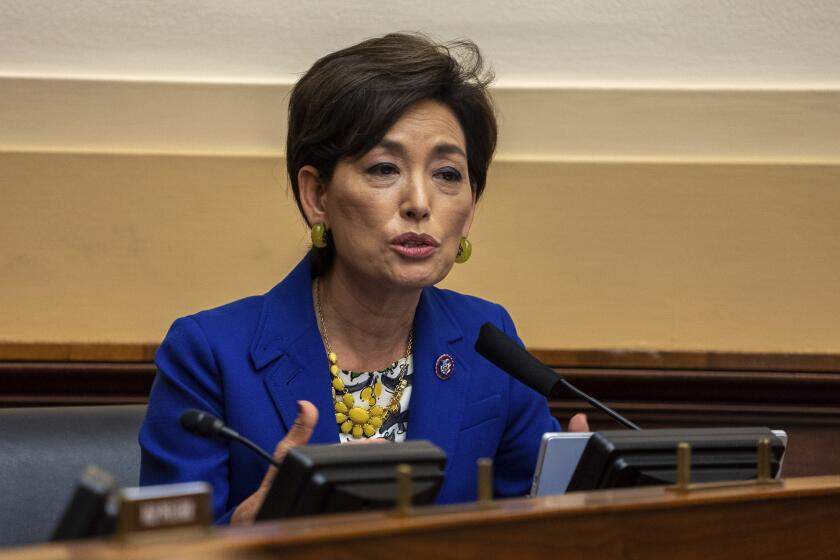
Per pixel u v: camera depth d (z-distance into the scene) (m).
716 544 5.11
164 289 11.28
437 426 7.56
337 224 7.28
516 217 11.70
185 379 7.23
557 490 6.08
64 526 3.92
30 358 10.67
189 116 11.48
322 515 4.77
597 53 11.96
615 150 11.84
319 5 11.70
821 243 11.73
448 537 4.21
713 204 11.74
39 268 11.17
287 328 7.45
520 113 11.80
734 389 11.24
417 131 7.18
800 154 11.85
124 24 11.53
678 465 5.28
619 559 4.75
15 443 7.90
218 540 3.66
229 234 11.38
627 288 11.70
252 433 7.13
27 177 11.21
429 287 8.16
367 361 7.64
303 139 7.34
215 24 11.62
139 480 7.71
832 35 11.98
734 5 11.99
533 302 11.66
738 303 11.71
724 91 11.86
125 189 11.30
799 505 5.45
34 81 11.34
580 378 11.14
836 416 11.29
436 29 11.84
